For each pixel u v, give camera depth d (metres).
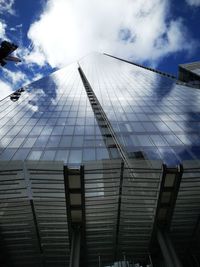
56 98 36.16
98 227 14.14
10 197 13.00
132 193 13.42
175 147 18.77
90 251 14.70
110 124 24.53
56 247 14.44
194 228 14.28
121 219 13.90
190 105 30.39
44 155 17.62
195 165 13.52
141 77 57.94
